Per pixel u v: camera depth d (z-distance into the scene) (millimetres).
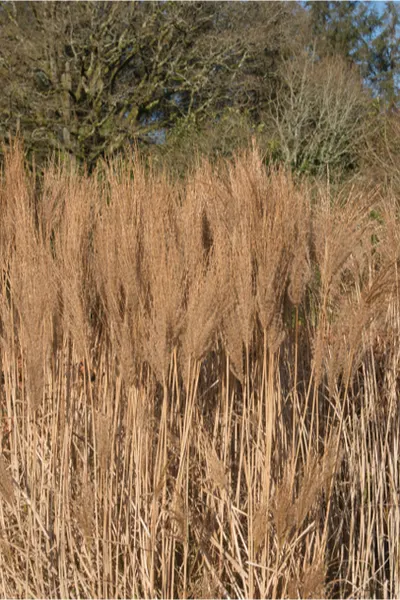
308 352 3354
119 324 2729
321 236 2941
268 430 2775
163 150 10984
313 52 15055
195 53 15414
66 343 3082
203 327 2555
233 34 15672
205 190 3205
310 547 2941
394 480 3293
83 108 13977
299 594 2758
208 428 3189
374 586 3154
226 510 2996
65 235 3027
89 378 2910
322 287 2922
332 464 2777
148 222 2857
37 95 13734
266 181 2951
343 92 13203
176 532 2943
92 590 2885
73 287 2775
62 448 3086
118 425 3016
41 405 3268
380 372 3609
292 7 17188
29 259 2949
